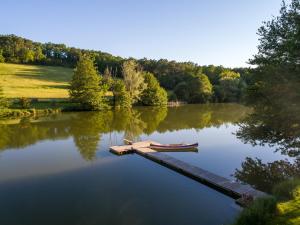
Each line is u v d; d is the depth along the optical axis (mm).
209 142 29531
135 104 70375
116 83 62594
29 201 15094
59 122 41625
